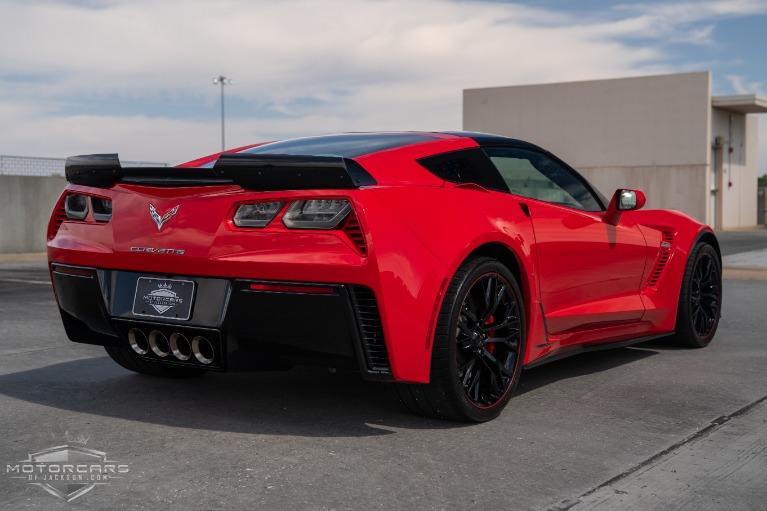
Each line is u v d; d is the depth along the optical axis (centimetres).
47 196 1527
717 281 484
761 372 407
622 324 413
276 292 277
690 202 2967
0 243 1456
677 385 377
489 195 328
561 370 411
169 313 296
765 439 292
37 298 720
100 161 312
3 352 451
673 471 257
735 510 226
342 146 331
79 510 222
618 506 228
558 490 240
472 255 311
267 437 290
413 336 281
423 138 341
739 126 3253
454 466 261
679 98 2967
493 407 314
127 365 376
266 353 289
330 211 274
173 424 306
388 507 226
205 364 297
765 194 3634
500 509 225
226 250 282
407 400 306
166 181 300
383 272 272
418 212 288
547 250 347
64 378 382
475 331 309
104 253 307
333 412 323
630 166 3067
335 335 277
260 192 282
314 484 243
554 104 3200
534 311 339
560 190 383
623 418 319
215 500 230
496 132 3319
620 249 403
